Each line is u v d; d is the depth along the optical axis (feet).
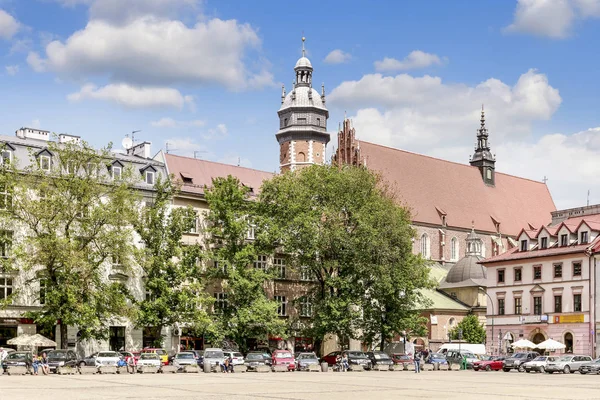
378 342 318.45
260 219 274.16
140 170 282.56
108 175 267.59
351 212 281.13
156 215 250.57
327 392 134.31
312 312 290.15
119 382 161.79
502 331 336.49
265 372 229.04
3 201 224.53
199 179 307.37
